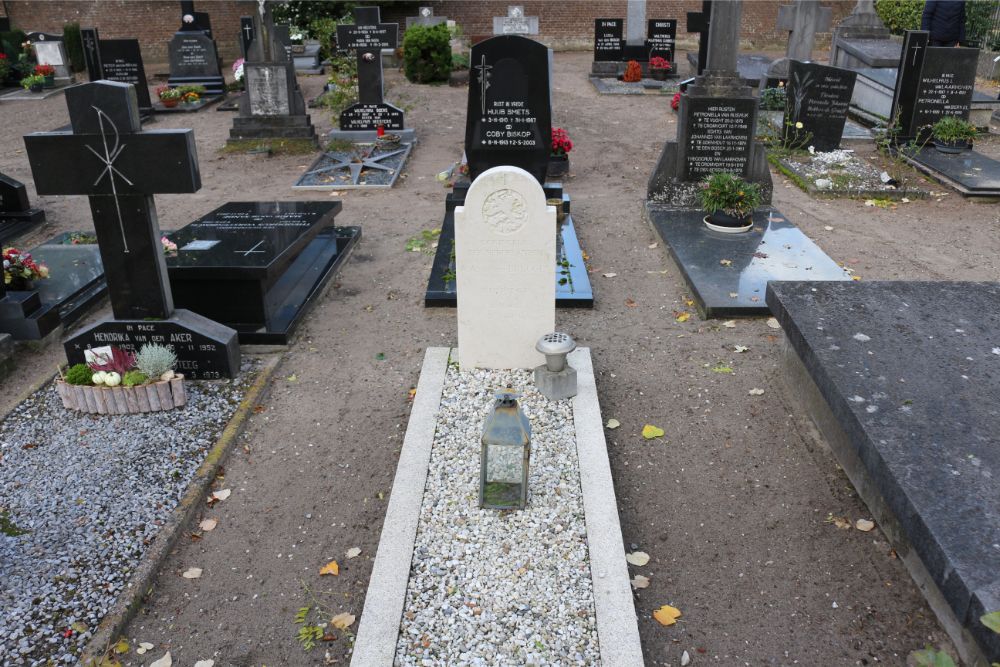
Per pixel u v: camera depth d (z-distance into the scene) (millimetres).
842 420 4176
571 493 4285
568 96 18109
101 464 4816
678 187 9516
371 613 3506
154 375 5398
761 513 4402
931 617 3666
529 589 3643
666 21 20562
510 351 5578
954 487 3471
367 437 5203
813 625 3650
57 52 20672
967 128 11641
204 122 16328
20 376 6164
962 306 5250
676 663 3469
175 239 7156
